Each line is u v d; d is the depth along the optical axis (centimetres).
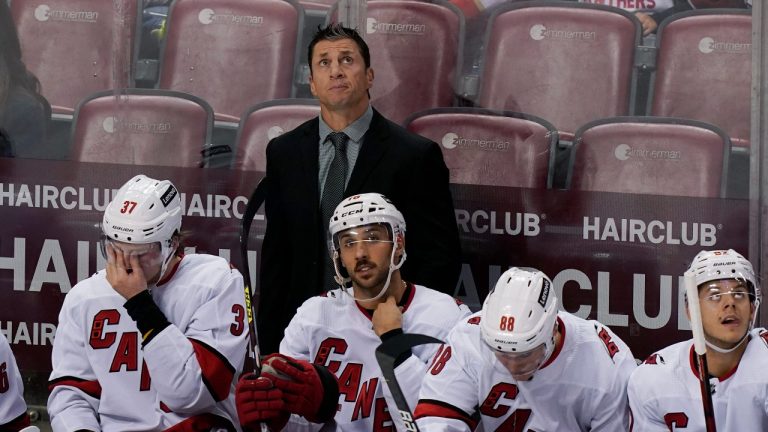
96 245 1516
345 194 1291
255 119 1477
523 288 1000
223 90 1480
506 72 1414
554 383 1057
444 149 1434
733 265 1027
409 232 1292
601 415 1065
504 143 1420
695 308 927
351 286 1236
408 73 1434
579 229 1409
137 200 1071
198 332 1084
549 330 984
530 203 1419
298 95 1466
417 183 1290
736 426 1066
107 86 1505
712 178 1376
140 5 1491
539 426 1070
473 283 1438
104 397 1110
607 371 1062
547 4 1398
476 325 1081
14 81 1523
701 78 1371
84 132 1512
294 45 1462
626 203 1396
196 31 1480
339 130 1308
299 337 1131
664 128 1384
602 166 1400
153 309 1062
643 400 1067
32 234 1524
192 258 1141
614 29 1387
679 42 1373
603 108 1397
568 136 1406
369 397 1112
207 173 1489
